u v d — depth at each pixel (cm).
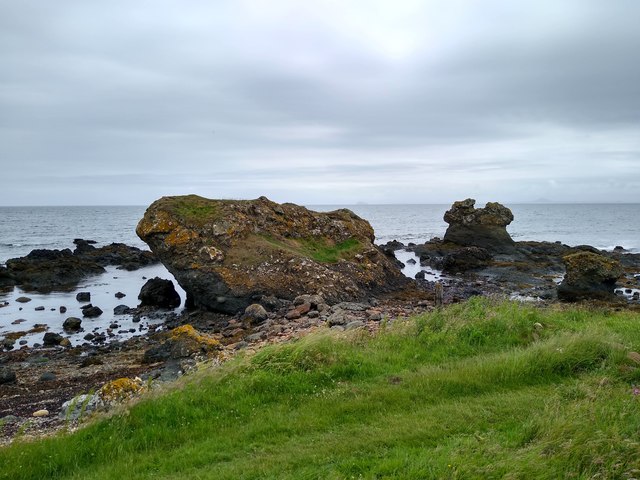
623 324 1432
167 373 1495
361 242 3130
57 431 955
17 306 2959
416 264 4550
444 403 899
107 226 11188
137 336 2233
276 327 1952
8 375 1560
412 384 984
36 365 1781
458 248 4953
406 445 743
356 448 743
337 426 834
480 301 1638
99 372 1619
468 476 599
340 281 2609
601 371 1001
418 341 1277
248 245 2605
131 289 3572
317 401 934
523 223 11575
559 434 679
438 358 1169
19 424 1084
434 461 649
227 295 2425
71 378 1566
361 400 920
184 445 812
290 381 1008
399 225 11512
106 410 995
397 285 3030
